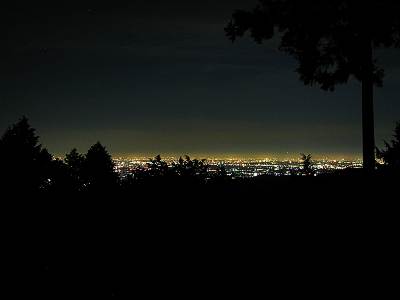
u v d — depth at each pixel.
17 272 9.26
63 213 10.91
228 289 8.81
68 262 9.55
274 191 14.89
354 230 11.02
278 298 8.45
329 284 8.79
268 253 9.96
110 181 12.16
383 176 15.73
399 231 10.71
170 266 9.45
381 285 8.63
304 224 11.52
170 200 11.34
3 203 11.63
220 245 10.16
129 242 10.06
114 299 8.72
